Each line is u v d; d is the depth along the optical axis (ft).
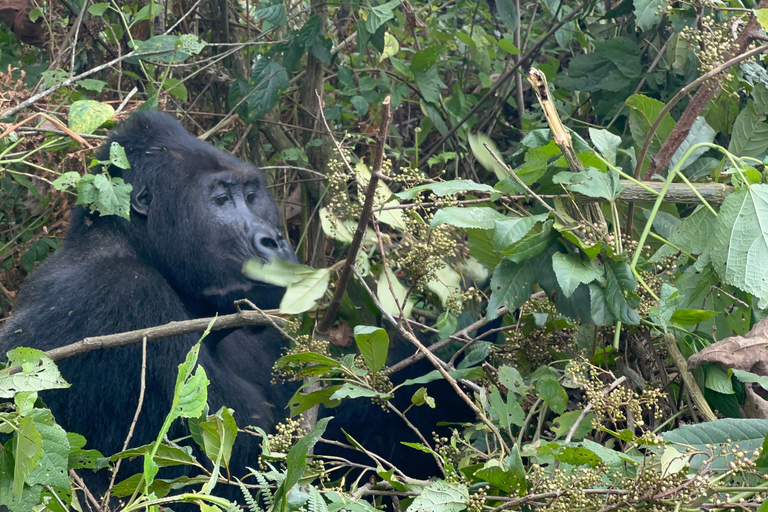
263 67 19.61
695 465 9.17
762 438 9.21
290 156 19.98
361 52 20.08
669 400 12.18
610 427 12.11
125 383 12.53
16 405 9.12
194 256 14.06
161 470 12.35
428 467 14.82
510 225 10.81
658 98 19.35
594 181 11.28
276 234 14.28
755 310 12.08
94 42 21.83
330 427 14.80
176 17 23.00
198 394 8.27
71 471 10.23
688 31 13.10
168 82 19.51
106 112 14.55
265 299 13.89
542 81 11.30
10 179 20.06
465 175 21.79
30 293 13.48
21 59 22.88
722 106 14.80
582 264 11.02
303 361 11.27
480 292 12.85
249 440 12.99
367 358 11.04
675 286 12.13
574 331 13.02
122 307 12.87
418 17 24.68
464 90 23.85
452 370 12.55
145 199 14.24
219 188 14.42
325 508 8.18
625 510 8.65
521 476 9.34
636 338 12.28
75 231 14.21
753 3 15.61
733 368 10.68
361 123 23.08
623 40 19.30
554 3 22.03
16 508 8.87
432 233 11.84
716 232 11.18
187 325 11.54
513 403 11.57
